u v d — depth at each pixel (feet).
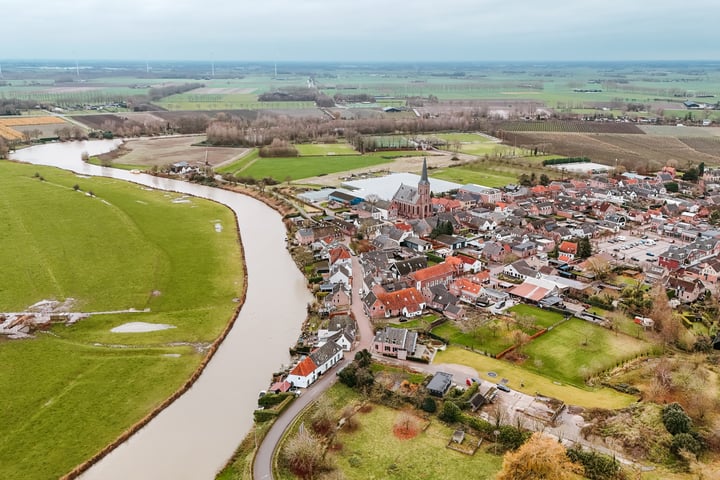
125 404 396.57
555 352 464.24
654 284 591.78
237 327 521.65
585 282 615.16
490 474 320.09
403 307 535.19
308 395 405.18
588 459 320.09
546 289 578.66
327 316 533.14
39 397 401.49
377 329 502.38
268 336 504.02
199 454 350.43
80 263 650.84
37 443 354.95
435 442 351.87
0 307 536.83
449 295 557.33
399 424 369.09
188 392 417.28
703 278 612.70
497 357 455.63
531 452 299.58
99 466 338.95
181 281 615.98
